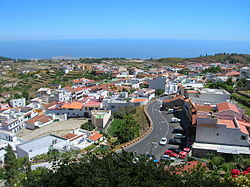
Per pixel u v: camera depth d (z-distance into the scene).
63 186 27.53
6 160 51.12
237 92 96.56
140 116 87.75
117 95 111.38
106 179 24.95
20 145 64.19
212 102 76.19
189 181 26.39
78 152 61.62
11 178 47.00
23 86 181.50
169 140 62.00
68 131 83.25
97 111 93.12
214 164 43.09
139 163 28.45
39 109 106.75
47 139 68.62
